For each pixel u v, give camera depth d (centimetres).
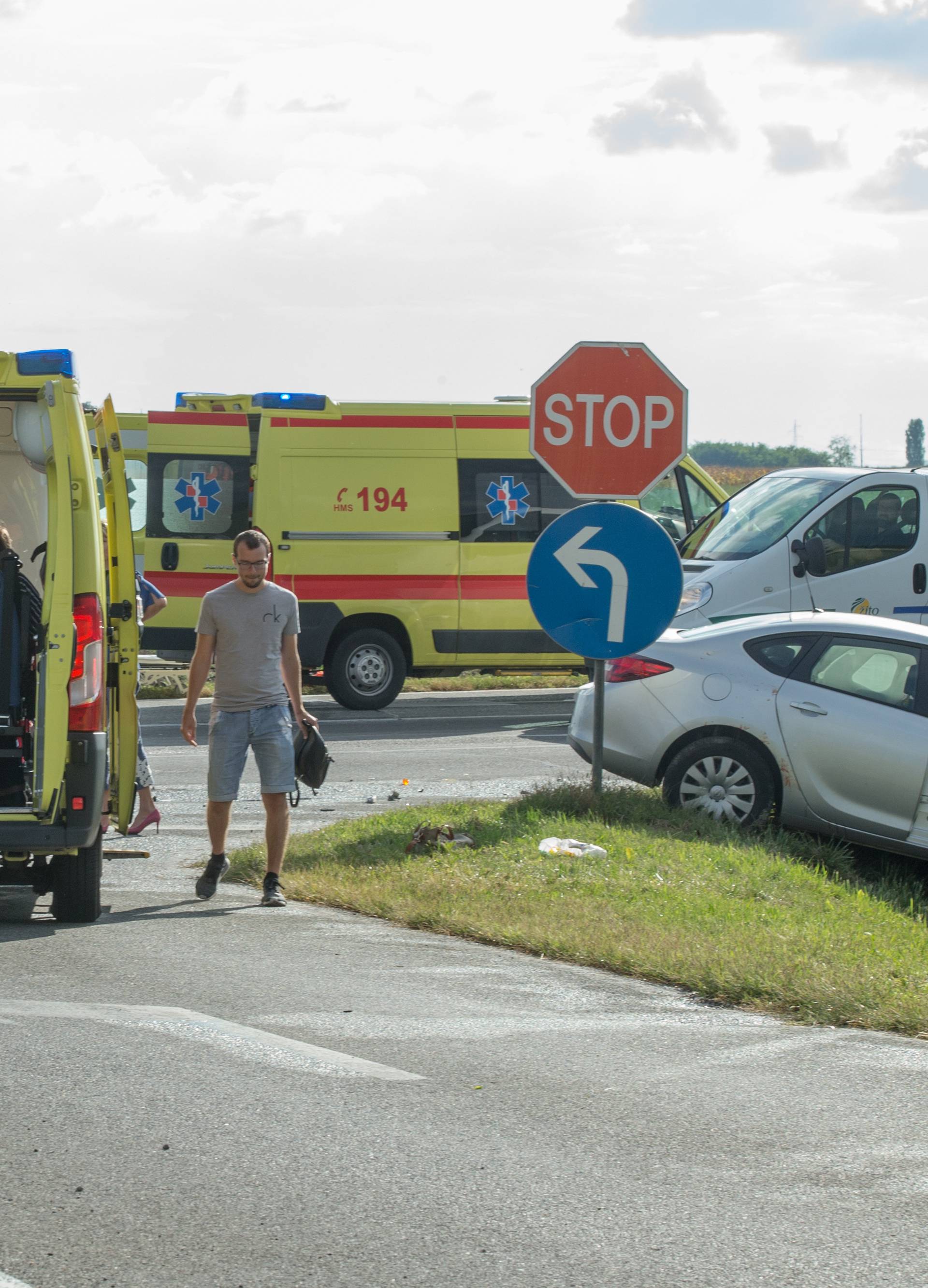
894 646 1658
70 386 1188
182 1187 680
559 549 1538
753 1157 731
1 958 1101
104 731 1192
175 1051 876
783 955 1091
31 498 1658
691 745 1667
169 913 1292
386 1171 703
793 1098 820
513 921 1208
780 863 1445
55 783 1163
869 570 2520
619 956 1099
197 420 2945
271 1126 758
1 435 1620
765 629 1700
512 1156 725
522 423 3047
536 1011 987
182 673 3281
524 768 2292
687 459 3256
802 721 1647
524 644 3034
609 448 1606
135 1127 753
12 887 1420
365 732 2709
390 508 2972
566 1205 668
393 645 2991
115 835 1745
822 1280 601
